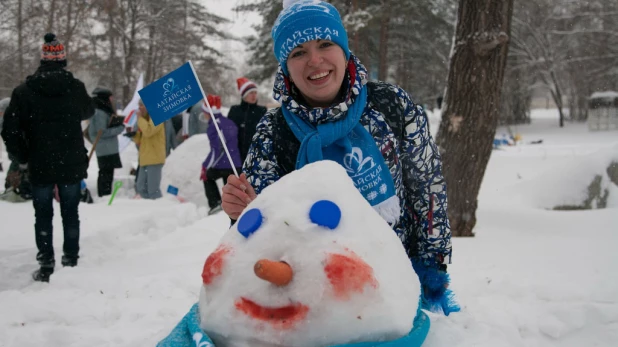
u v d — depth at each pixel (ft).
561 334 9.86
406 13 81.92
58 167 15.79
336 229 5.27
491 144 20.74
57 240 19.70
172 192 29.71
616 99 103.55
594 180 29.19
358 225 5.42
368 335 5.05
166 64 113.60
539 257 15.74
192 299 12.47
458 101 20.53
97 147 32.09
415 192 7.61
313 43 7.00
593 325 10.02
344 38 7.12
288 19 7.05
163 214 22.08
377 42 90.02
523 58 109.40
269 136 7.31
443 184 7.64
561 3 101.45
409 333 5.35
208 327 5.44
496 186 38.24
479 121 20.36
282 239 5.24
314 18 6.93
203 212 24.08
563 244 17.72
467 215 20.56
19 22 65.21
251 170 7.31
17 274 16.39
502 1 19.94
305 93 7.14
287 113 7.16
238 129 26.16
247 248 5.38
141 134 30.09
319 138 6.63
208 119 25.95
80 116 16.40
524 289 12.16
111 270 15.47
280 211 5.43
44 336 10.16
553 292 11.83
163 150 30.07
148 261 16.49
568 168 30.42
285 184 5.71
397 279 5.44
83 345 9.78
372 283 5.07
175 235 19.27
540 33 106.63
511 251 16.83
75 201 16.46
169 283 13.39
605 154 29.89
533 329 9.98
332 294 4.96
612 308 10.22
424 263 7.72
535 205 29.76
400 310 5.24
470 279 13.24
